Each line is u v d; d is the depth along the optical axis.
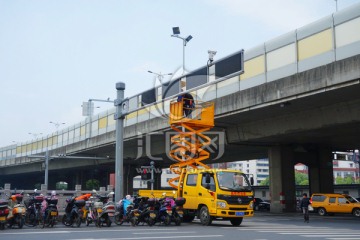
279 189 36.16
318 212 35.59
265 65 25.58
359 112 23.89
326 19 21.97
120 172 22.52
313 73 22.23
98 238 11.72
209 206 17.84
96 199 18.09
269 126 30.38
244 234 13.73
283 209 35.78
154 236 12.42
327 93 22.27
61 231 14.27
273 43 25.11
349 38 20.72
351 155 47.62
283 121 29.06
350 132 31.16
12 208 16.06
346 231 16.34
